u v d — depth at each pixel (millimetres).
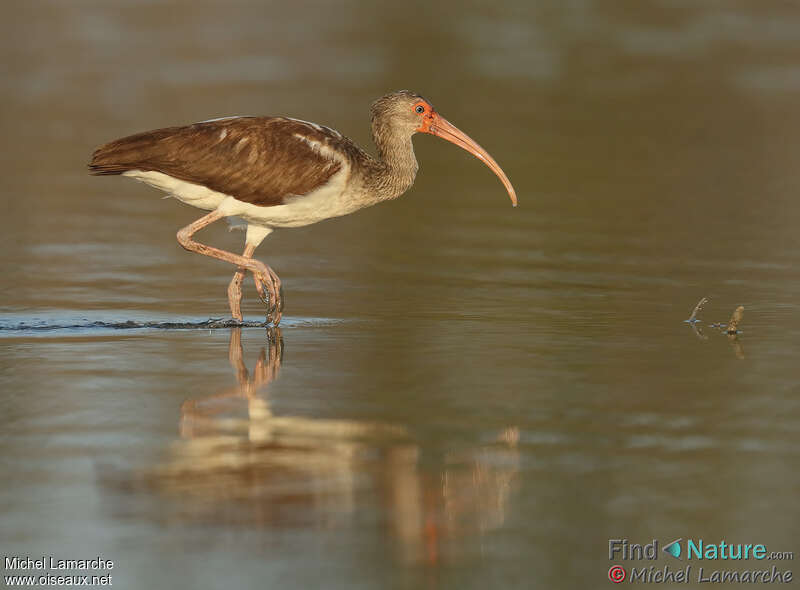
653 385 12359
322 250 19641
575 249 19531
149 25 42656
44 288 16594
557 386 12312
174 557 8461
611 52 38875
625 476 9906
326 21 43938
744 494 9602
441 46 39562
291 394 11992
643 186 24375
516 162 26328
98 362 13086
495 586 8156
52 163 25312
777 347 13922
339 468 10031
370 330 14734
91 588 8047
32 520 8969
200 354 13547
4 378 12383
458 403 11734
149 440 10594
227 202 14836
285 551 8570
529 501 9445
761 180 24859
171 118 28578
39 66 35062
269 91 31891
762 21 43812
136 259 18656
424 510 9250
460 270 18172
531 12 45406
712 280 17469
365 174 15398
